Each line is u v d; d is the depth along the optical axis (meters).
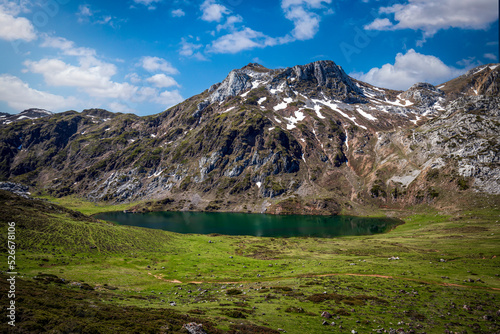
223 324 42.22
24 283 52.25
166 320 40.44
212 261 109.19
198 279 86.12
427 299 61.25
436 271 85.12
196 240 149.38
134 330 34.62
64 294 48.41
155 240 136.75
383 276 82.81
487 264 88.88
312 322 47.38
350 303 58.16
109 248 111.69
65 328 32.31
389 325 47.44
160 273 92.06
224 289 74.06
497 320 49.78
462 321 49.47
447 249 116.12
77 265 87.44
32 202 148.12
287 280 81.88
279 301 59.62
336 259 111.62
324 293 65.12
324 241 158.00
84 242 111.19
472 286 70.44
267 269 99.31
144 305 52.62
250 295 65.62
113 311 42.22
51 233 111.00
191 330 36.72
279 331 42.28
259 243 151.62
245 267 101.94
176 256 114.94
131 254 110.38
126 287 71.94
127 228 150.25
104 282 73.19
